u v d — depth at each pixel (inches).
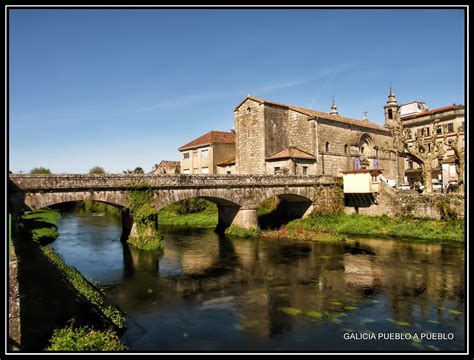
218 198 1306.6
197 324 580.7
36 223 1670.8
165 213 2066.9
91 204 2790.4
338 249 1114.7
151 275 870.4
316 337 529.3
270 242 1253.1
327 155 1788.9
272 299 694.5
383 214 1483.8
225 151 2234.3
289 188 1477.6
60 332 463.5
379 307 643.5
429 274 831.1
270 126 1769.2
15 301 346.9
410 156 1528.1
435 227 1291.8
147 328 565.6
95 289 724.7
